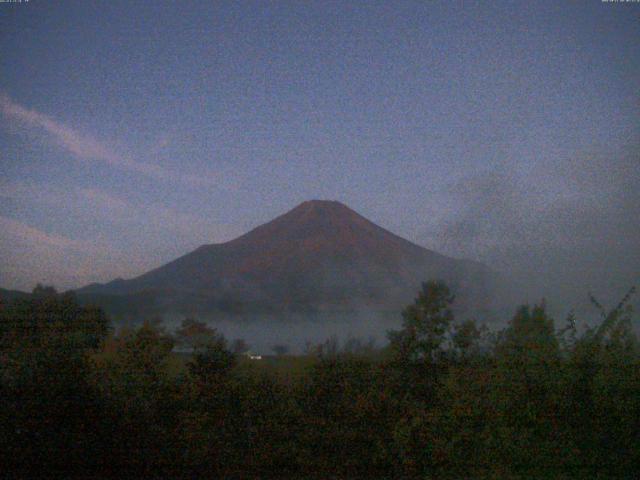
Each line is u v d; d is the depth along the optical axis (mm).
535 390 7422
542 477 6715
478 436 7086
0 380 7988
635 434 7121
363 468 7336
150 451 7590
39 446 7438
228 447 7750
